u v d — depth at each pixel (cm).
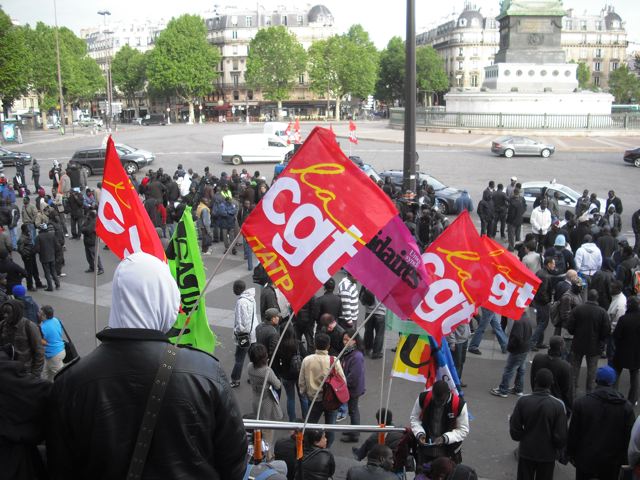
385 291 635
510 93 6569
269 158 4612
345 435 940
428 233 1830
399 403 1068
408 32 1902
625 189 3359
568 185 3481
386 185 2394
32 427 254
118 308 262
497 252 898
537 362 897
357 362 926
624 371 1235
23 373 257
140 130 9200
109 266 1969
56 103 10625
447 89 13562
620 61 15525
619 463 720
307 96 13938
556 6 6375
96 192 2472
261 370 850
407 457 715
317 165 575
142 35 19562
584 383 1171
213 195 2273
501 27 6750
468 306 761
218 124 11244
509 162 4469
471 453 904
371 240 629
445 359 768
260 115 13725
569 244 1786
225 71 14275
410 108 1941
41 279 1864
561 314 1213
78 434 236
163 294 264
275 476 502
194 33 12206
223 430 250
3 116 8738
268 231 582
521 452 743
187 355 249
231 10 14862
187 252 724
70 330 1405
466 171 4047
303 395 890
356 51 12194
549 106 6544
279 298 1194
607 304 1303
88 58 13462
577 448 738
